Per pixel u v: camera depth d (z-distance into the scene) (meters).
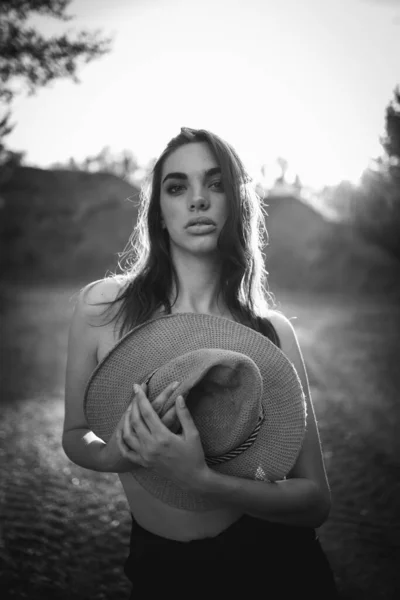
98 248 24.81
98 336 1.72
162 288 1.75
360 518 3.98
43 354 11.34
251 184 1.80
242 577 1.61
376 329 14.84
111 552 3.57
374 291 23.17
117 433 1.40
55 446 5.61
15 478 4.70
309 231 25.12
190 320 1.48
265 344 1.49
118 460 1.47
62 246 24.72
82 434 1.69
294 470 1.70
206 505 1.56
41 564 3.35
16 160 14.80
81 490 4.52
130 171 25.25
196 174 1.67
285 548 1.65
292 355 1.81
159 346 1.46
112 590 3.17
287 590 1.63
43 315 17.28
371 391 7.86
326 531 3.79
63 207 24.39
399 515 4.01
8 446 5.54
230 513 1.64
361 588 3.13
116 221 25.09
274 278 25.23
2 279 23.50
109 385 1.49
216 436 1.40
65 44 7.12
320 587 1.67
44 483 4.62
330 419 6.49
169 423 1.33
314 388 8.12
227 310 1.79
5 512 4.00
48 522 3.90
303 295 23.34
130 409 1.38
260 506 1.49
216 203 1.68
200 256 1.73
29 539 3.64
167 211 1.70
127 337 1.47
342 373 9.16
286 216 25.83
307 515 1.61
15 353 11.28
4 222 23.86
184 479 1.37
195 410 1.39
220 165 1.66
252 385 1.35
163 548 1.65
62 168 24.39
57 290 22.30
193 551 1.62
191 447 1.32
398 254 12.54
